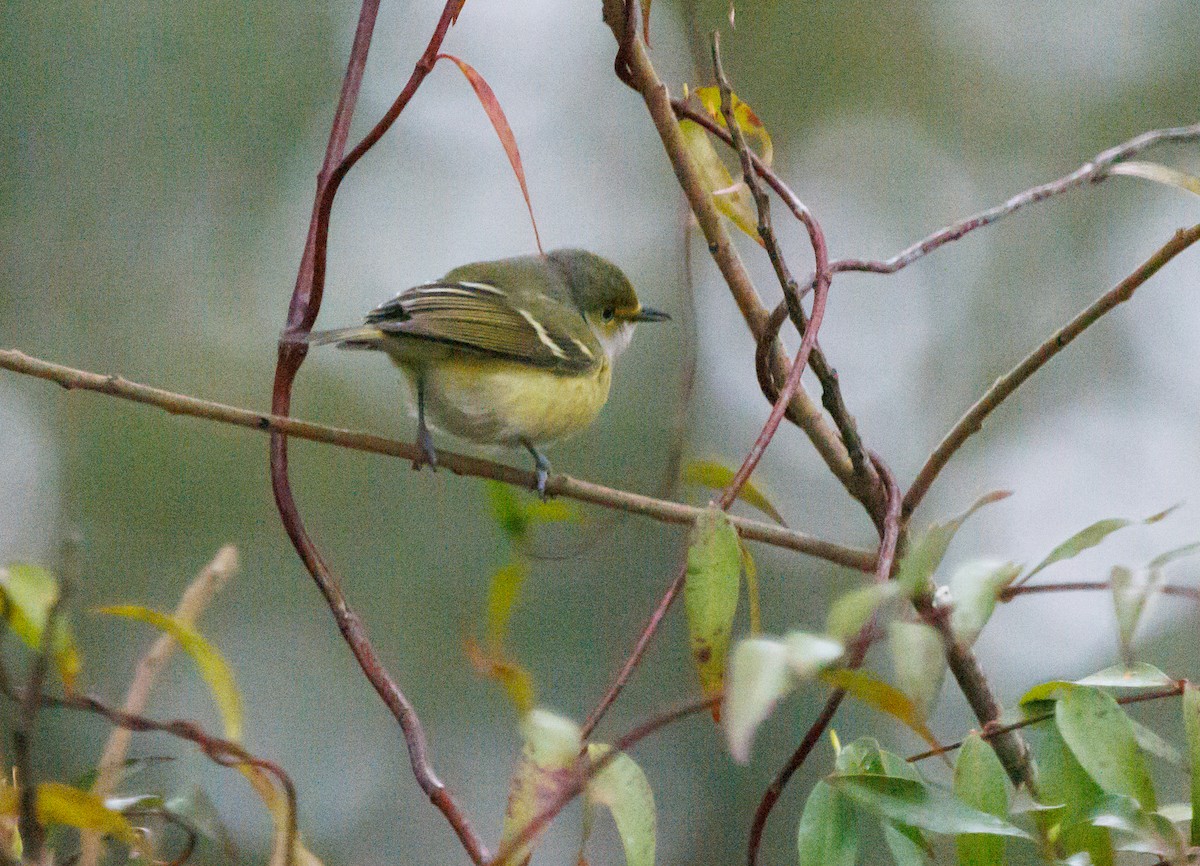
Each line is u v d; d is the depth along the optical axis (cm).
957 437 532
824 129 1362
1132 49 1350
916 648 303
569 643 1127
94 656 1098
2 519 1117
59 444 1153
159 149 1233
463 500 1173
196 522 1145
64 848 695
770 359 570
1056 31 1366
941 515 1248
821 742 1087
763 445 436
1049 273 1323
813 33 1369
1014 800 410
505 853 322
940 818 363
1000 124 1361
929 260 1336
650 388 1239
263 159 1252
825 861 385
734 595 388
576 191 1327
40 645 345
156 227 1223
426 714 1120
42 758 1000
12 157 1205
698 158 579
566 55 1348
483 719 1127
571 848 1019
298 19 1267
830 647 281
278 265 1238
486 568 1155
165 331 1203
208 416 496
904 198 1349
